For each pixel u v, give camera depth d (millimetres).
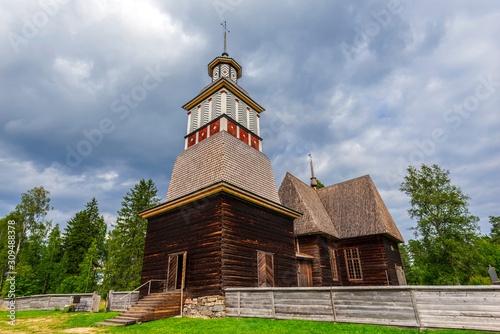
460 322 7383
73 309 17547
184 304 13430
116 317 12555
